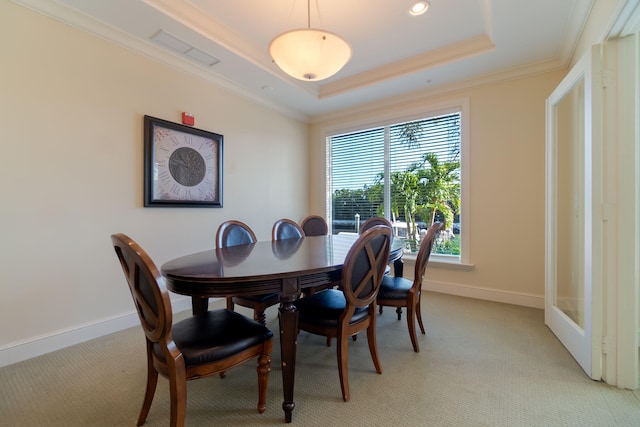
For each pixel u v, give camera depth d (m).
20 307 1.93
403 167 3.90
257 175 3.78
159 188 2.69
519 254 3.05
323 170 4.59
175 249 2.85
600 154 1.65
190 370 1.16
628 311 1.59
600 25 1.82
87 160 2.24
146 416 1.31
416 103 3.70
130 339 2.24
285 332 1.35
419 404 1.46
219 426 1.31
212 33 2.52
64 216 2.12
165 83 2.75
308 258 1.70
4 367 1.82
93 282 2.27
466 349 2.04
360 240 1.46
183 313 2.83
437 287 3.52
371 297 1.62
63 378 1.70
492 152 3.18
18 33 1.91
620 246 1.61
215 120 3.23
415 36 2.68
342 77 3.53
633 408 1.42
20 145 1.92
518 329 2.38
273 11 2.35
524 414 1.38
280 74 3.25
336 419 1.35
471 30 2.60
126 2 2.04
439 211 3.61
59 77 2.09
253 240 2.54
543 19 2.23
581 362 1.79
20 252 1.93
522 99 3.02
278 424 1.33
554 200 2.34
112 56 2.37
